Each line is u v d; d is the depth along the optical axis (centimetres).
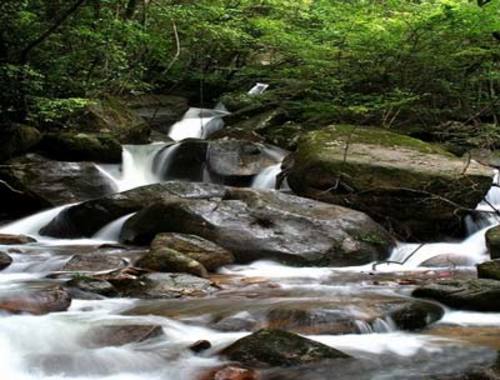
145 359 496
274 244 902
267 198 1002
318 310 584
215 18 1814
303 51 1611
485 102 1496
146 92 2003
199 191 1121
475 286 660
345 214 980
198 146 1369
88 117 1495
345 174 1078
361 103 1526
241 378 452
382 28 1432
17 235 1060
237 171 1332
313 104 1553
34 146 1341
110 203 1088
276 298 669
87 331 545
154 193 1106
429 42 1452
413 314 590
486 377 446
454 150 1328
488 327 589
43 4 1364
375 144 1191
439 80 1505
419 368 471
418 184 1055
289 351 487
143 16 1730
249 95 1911
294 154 1275
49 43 1384
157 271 791
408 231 1055
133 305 648
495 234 910
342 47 1541
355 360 488
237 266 882
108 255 866
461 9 1305
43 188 1214
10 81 1261
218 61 2128
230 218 941
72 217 1105
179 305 647
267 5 1852
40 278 784
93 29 1455
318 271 855
